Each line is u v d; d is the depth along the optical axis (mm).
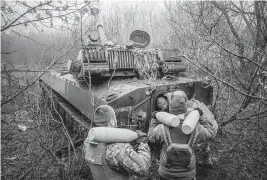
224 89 7039
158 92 4586
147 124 4551
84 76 4949
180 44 7715
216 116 5789
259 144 5070
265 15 5406
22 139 4777
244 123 5879
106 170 2326
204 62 5828
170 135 2881
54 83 6883
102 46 5480
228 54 5289
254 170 4352
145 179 4203
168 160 2893
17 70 2871
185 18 7625
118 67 5469
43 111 5059
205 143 4453
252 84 5258
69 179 3613
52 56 4023
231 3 5820
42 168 4125
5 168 4043
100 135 2158
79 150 4836
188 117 2705
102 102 4145
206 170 4477
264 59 5133
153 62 5645
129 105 4199
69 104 6348
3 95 3062
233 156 4848
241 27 6617
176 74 6109
